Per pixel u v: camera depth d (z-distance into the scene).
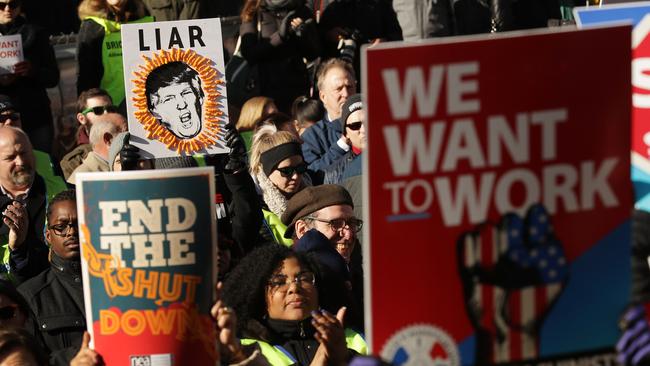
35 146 29.19
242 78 30.03
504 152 9.45
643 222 12.44
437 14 27.67
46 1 35.91
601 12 12.83
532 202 9.56
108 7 30.00
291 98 30.16
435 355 9.61
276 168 21.81
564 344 9.77
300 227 19.97
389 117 9.26
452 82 9.31
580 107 9.53
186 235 11.45
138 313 11.55
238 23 31.91
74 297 17.95
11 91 28.83
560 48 9.45
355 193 22.14
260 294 16.20
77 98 30.00
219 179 21.34
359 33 30.66
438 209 9.44
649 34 12.59
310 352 16.05
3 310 16.94
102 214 11.45
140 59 20.64
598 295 9.78
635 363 9.66
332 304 17.28
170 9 30.55
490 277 9.59
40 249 20.50
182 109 20.72
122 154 20.44
